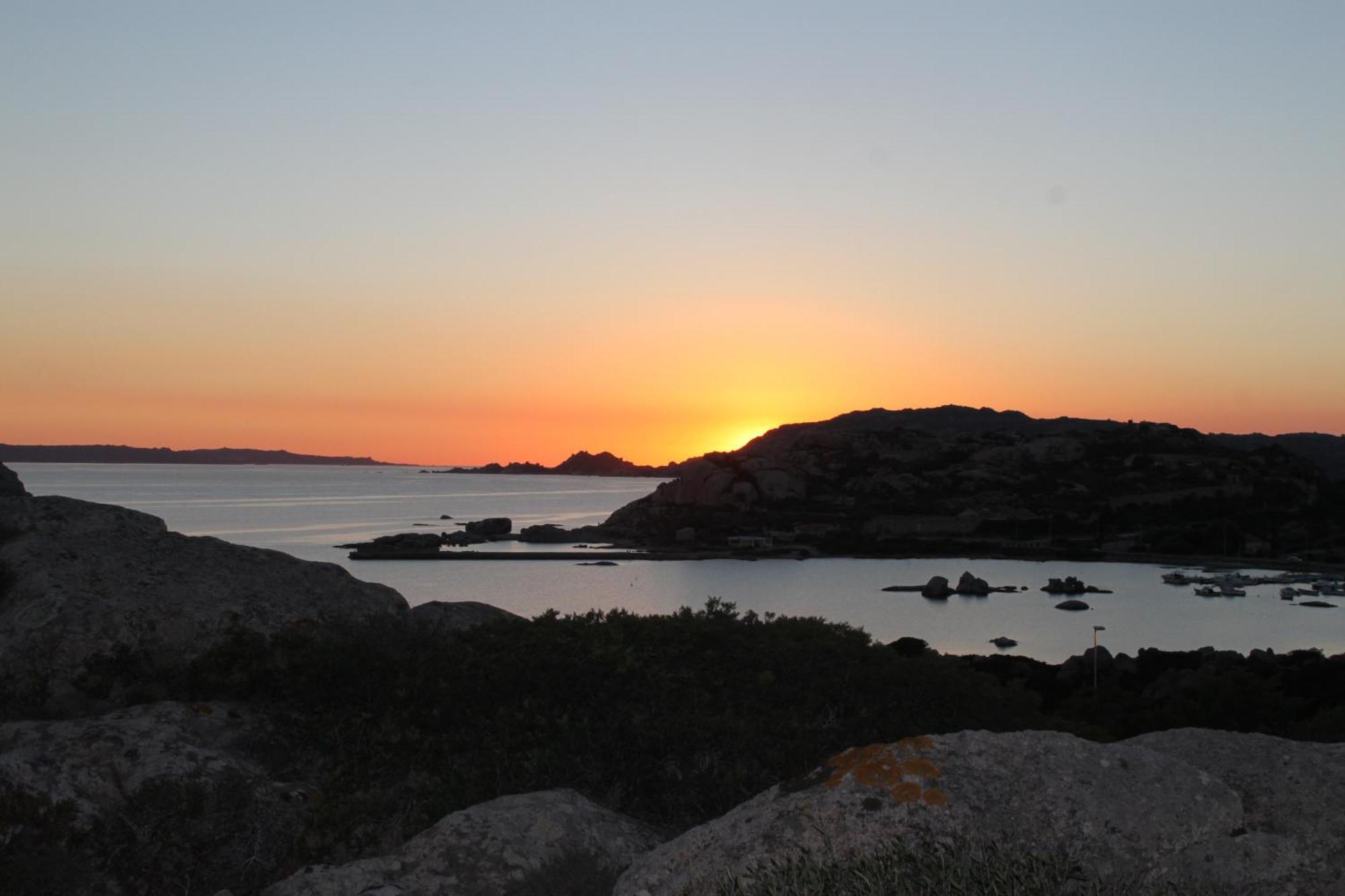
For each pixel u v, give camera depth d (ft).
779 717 30.12
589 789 27.53
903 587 457.68
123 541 37.76
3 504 38.78
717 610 38.29
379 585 39.81
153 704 29.66
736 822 19.17
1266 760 20.68
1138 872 17.48
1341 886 17.57
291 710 31.32
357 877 21.39
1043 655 306.96
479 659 32.45
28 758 25.29
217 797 25.49
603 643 33.24
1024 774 19.03
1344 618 382.01
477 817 23.06
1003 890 15.29
